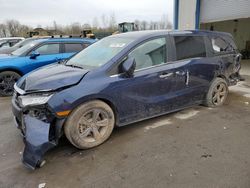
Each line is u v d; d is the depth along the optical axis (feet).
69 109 9.70
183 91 13.62
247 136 11.57
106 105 10.76
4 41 50.75
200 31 14.88
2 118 14.85
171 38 13.16
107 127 11.02
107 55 11.73
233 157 9.70
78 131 10.13
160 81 12.35
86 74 10.45
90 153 10.30
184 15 44.52
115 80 10.82
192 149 10.40
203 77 14.52
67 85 9.83
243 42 56.39
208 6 40.57
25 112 9.81
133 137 11.64
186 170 8.89
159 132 12.14
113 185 8.19
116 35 13.98
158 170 8.95
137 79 11.46
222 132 12.05
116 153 10.23
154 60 12.37
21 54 21.27
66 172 9.00
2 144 11.29
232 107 15.92
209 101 15.48
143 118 12.37
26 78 11.06
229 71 16.30
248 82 24.44
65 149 10.64
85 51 13.87
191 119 13.82
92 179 8.55
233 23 53.11
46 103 9.36
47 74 10.84
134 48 11.70
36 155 8.87
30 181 8.53
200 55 14.42
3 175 8.90
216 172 8.72
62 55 22.70
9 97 20.21
